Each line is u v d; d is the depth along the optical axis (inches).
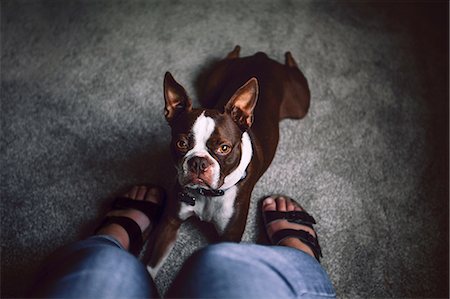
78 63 118.3
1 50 120.6
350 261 94.0
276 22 124.9
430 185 102.0
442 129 108.7
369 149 106.3
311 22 124.8
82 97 113.2
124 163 105.0
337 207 100.0
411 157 105.3
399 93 113.6
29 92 114.1
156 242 90.7
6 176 103.0
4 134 108.2
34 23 125.0
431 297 90.4
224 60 109.6
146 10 127.3
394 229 97.3
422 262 93.7
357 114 110.7
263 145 89.4
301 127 108.6
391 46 120.5
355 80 115.4
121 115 110.8
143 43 121.5
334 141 107.3
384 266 93.5
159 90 114.2
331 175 103.3
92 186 102.3
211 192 82.7
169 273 93.0
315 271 69.0
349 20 125.0
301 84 106.2
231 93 94.7
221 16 126.2
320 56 119.0
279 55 119.6
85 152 106.1
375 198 100.7
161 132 108.8
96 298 56.6
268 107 93.6
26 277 92.4
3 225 97.5
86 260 61.9
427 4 126.9
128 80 115.6
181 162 75.3
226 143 74.4
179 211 88.2
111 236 81.9
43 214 99.0
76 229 97.8
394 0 127.8
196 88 114.9
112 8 127.8
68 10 127.2
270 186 102.3
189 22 125.2
